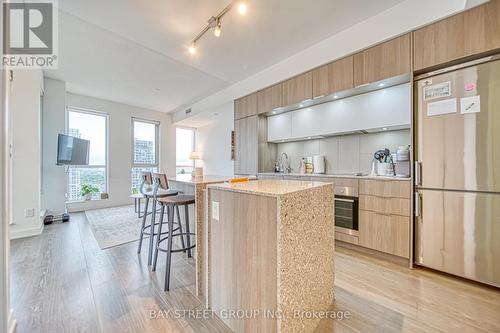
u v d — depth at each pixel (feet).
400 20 7.38
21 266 7.62
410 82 7.32
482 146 6.10
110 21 8.23
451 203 6.60
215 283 5.19
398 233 7.57
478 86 6.14
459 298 5.67
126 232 11.72
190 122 22.40
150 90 16.16
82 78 13.97
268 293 3.97
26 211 11.13
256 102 13.26
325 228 5.22
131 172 20.16
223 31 8.92
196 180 7.55
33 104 11.37
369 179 8.34
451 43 6.48
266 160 13.78
